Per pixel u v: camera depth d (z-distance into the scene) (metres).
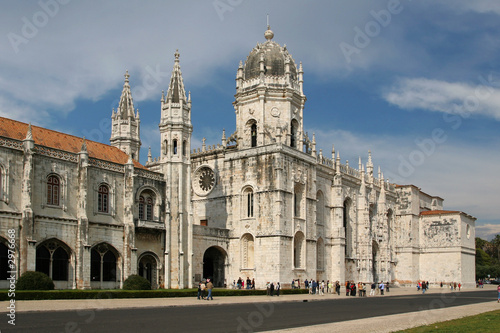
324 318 37.72
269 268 79.69
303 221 85.81
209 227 81.38
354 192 107.00
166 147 76.56
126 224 67.56
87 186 63.81
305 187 87.19
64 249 61.50
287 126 87.62
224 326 31.50
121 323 31.86
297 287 81.44
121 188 68.88
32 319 33.09
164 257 73.00
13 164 56.97
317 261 93.31
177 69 79.69
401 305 54.53
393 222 123.62
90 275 62.97
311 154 92.62
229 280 83.88
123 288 63.25
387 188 122.00
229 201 86.50
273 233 80.00
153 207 73.50
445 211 123.88
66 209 61.66
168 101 77.56
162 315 37.91
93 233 64.19
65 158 62.53
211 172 90.81
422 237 126.00
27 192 56.88
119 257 67.19
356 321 35.34
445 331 30.03
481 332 29.69
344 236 98.19
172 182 75.25
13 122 62.66
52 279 59.59
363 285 79.75
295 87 90.94
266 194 81.88
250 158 84.81
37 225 58.41
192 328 30.20
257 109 87.69
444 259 121.88
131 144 84.56
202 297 60.31
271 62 90.38
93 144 72.12
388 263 115.69
